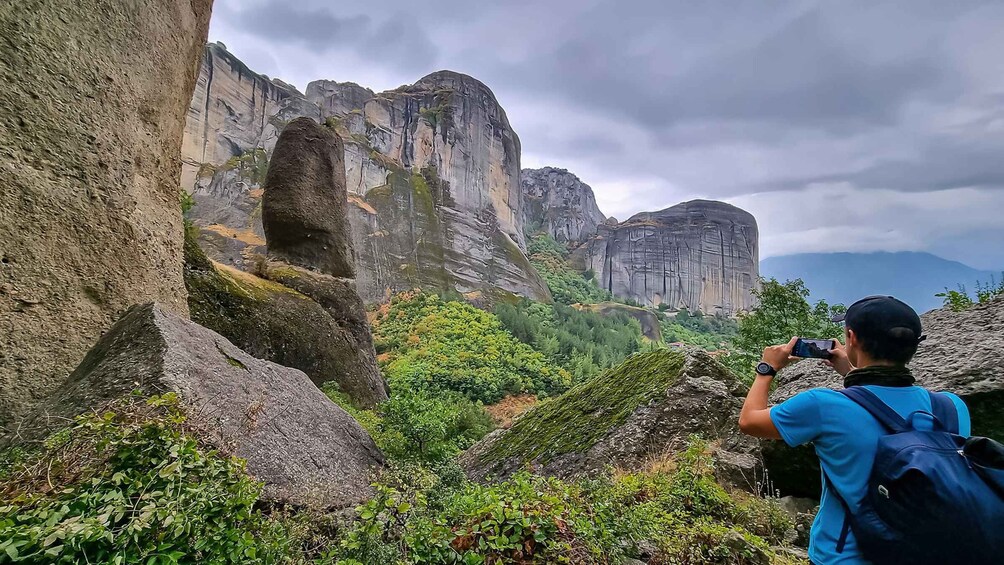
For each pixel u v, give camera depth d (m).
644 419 6.66
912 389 1.77
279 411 4.79
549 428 8.66
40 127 5.14
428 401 10.58
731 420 6.23
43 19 5.27
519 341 48.69
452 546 2.75
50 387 4.81
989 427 3.78
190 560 2.08
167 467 2.21
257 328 12.41
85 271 5.47
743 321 14.42
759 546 3.33
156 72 7.21
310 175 17.47
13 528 1.88
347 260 17.92
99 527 1.88
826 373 5.32
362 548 2.61
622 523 3.39
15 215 4.77
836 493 1.75
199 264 11.78
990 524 1.32
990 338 4.37
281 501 3.49
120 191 6.16
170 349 3.94
